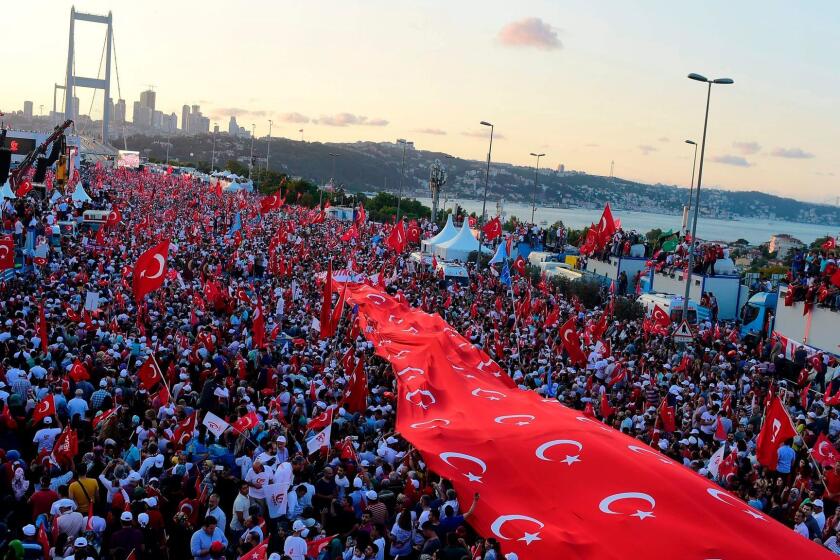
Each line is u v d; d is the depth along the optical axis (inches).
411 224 2559.1
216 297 1250.6
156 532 491.2
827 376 1288.1
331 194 5137.8
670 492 468.4
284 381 821.9
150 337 1010.1
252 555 416.2
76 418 634.2
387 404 792.3
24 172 2236.7
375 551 476.7
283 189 5007.4
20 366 774.5
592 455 513.3
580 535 444.5
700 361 1198.3
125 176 5241.1
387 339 1021.2
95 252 1700.3
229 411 722.8
